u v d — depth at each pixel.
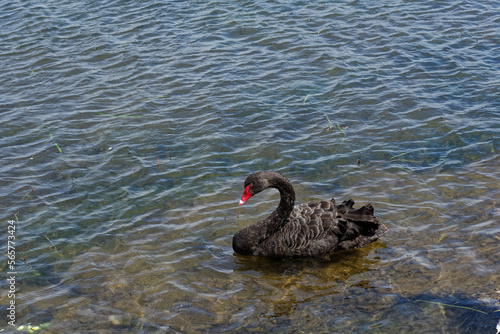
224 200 9.78
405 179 10.20
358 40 16.27
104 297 7.44
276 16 17.98
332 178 10.34
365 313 7.02
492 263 7.80
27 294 7.48
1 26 17.47
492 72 14.22
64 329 6.84
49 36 16.83
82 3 19.28
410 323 6.77
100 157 11.17
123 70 14.97
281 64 15.09
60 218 9.23
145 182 10.30
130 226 9.05
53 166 10.81
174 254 8.41
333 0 19.19
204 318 7.05
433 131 11.81
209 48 16.05
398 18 17.61
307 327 6.82
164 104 13.29
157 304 7.31
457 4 18.59
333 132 11.96
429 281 7.55
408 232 8.73
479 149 11.03
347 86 13.87
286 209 8.42
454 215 9.05
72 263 8.14
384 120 12.35
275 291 7.62
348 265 8.20
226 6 18.84
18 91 13.95
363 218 8.36
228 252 8.57
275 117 12.59
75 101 13.47
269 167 10.76
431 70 14.48
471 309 6.89
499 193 9.54
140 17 18.11
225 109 12.97
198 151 11.34
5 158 11.07
